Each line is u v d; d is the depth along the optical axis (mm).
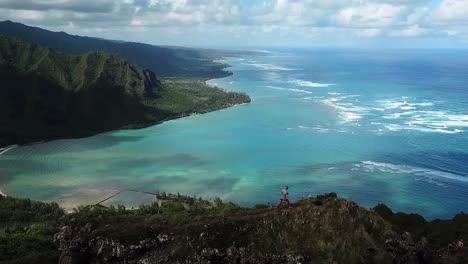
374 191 150000
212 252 60531
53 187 160250
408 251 64375
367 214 65875
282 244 61344
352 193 148750
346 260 59438
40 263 74312
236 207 97312
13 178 169750
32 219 126688
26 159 194375
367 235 62688
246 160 188250
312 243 61500
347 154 191875
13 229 113312
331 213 64625
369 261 60219
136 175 172250
